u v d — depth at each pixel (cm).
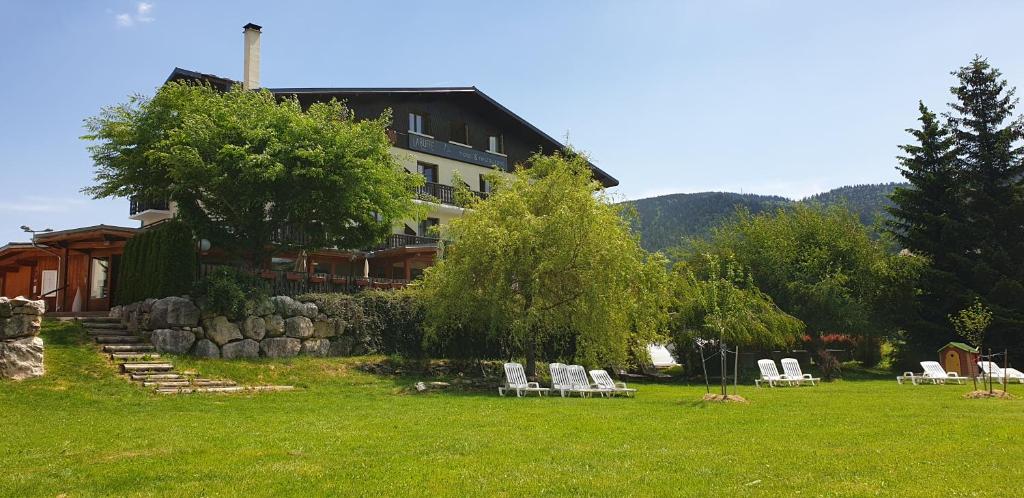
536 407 1423
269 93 2247
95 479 710
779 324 2598
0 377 1395
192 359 1709
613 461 806
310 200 2034
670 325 2591
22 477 716
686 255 3316
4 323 1431
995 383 2356
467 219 2017
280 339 1912
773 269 3023
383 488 673
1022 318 3000
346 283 2250
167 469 754
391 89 3241
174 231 1836
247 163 1844
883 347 3753
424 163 3434
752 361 2811
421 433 1020
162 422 1134
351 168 2005
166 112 2116
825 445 926
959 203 3350
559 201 1984
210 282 1833
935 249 3303
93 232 2206
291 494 654
